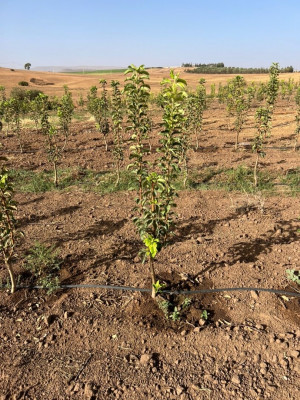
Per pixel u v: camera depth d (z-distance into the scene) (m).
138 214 7.12
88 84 54.56
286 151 11.80
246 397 3.26
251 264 5.23
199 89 13.15
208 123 17.67
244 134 14.77
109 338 4.02
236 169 9.72
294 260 5.30
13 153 12.40
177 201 7.79
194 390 3.36
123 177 9.41
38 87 49.72
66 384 3.49
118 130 8.46
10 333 4.16
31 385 3.49
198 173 9.59
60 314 4.42
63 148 12.28
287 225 6.39
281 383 3.38
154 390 3.38
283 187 8.45
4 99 19.69
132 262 5.48
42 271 5.13
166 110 4.07
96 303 4.59
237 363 3.64
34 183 9.01
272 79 7.93
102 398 3.33
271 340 3.87
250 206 7.30
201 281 4.97
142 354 3.81
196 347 3.86
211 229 6.43
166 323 4.22
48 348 3.93
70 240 6.17
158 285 4.44
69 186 9.09
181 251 5.74
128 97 4.92
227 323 4.19
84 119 20.50
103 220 6.93
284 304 4.44
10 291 4.86
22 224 6.84
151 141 13.80
